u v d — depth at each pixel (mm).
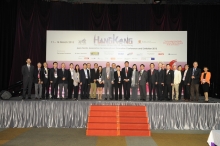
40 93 8867
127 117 7191
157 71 9227
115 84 9156
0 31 11633
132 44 11766
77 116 7953
